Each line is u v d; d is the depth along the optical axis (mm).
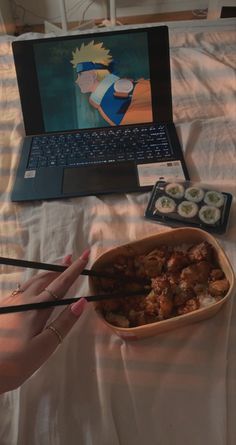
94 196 673
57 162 723
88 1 2188
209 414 428
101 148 737
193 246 544
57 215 644
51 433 427
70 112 763
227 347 471
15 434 429
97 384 457
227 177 688
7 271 583
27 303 462
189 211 615
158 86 759
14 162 741
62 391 452
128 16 2260
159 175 689
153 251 537
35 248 604
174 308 481
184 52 965
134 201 659
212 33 1021
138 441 418
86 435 423
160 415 430
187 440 417
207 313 473
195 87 876
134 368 462
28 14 2232
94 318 507
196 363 461
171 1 2246
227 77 893
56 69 748
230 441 418
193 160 722
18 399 446
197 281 498
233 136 757
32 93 753
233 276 477
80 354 481
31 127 769
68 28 2133
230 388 446
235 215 618
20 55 741
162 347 474
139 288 503
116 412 437
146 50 750
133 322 475
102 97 759
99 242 607
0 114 849
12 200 673
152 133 756
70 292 528
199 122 785
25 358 421
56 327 448
